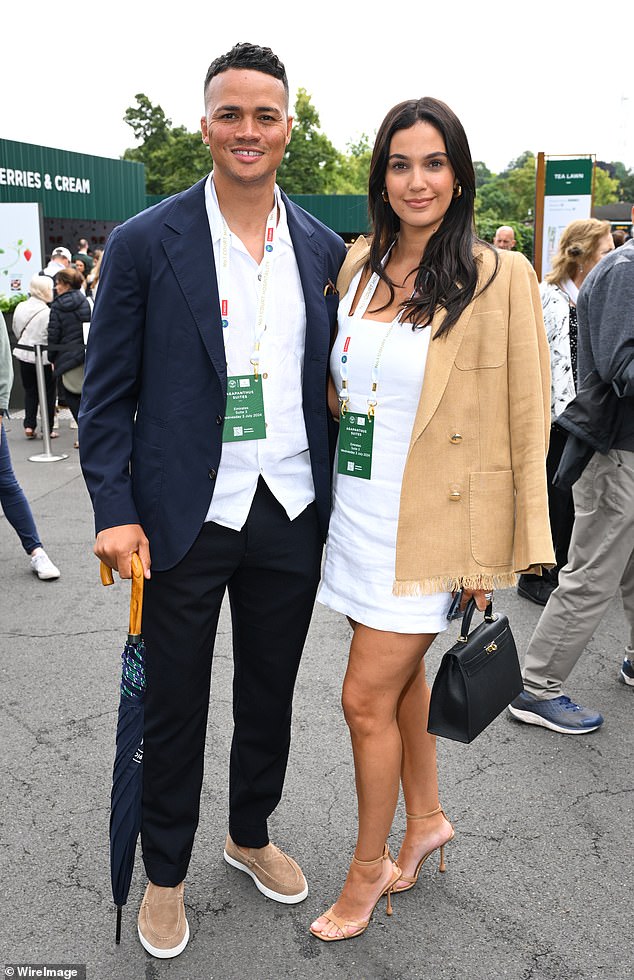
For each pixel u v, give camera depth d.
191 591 2.11
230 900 2.43
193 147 65.25
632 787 2.96
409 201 2.01
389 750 2.20
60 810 2.80
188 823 2.25
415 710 2.38
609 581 3.19
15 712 3.44
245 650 2.31
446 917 2.36
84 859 2.57
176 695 2.16
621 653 4.02
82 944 2.26
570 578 3.25
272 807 2.44
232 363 2.03
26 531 4.97
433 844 2.46
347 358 2.12
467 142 2.02
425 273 2.05
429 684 3.73
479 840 2.68
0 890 2.44
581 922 2.34
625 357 2.94
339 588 2.21
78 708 3.48
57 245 18.50
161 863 2.24
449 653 2.13
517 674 2.27
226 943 2.27
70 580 4.97
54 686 3.67
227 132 1.91
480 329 2.03
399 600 2.12
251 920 2.35
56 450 8.58
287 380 2.09
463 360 2.03
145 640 2.17
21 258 11.21
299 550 2.21
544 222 12.22
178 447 2.04
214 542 2.10
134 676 2.07
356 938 2.29
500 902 2.42
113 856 2.12
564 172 11.97
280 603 2.23
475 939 2.28
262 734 2.36
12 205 11.07
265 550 2.16
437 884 2.49
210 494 2.05
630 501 3.08
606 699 3.58
